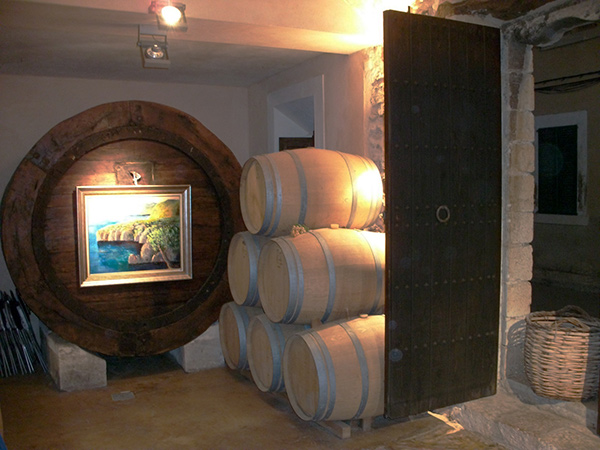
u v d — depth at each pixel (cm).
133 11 317
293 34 373
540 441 291
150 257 439
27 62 491
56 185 412
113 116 424
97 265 423
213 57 495
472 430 335
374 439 327
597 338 312
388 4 377
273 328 372
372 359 319
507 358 360
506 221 354
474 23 344
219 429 347
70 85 564
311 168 373
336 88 462
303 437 333
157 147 443
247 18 344
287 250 341
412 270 311
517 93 353
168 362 490
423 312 316
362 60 423
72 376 421
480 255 338
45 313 407
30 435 343
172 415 371
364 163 396
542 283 818
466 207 330
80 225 416
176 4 316
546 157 809
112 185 427
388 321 305
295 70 532
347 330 328
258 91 617
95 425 356
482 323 342
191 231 452
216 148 459
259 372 391
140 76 570
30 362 473
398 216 305
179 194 447
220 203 464
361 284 347
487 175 338
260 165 371
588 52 740
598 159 741
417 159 311
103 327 425
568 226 780
